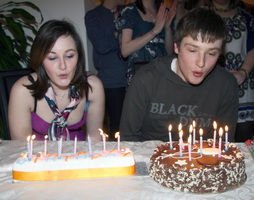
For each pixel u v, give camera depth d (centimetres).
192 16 120
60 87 157
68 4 278
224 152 103
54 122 159
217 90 147
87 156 103
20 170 99
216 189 89
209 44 114
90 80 167
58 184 97
